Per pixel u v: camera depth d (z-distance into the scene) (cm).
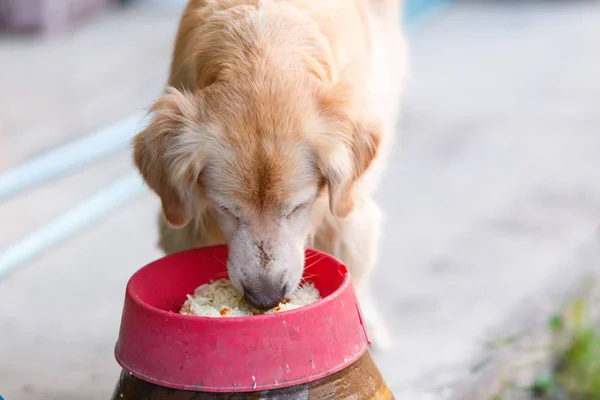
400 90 623
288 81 378
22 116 834
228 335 296
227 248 384
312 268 381
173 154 381
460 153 830
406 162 805
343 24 435
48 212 664
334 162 378
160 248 461
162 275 363
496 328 527
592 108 957
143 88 923
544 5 1436
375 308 533
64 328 512
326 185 404
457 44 1203
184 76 423
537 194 739
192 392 300
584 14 1377
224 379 297
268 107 370
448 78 1052
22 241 586
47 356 484
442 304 554
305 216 391
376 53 502
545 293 576
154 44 1084
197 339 297
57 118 831
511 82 1041
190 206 394
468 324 531
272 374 299
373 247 462
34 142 768
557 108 957
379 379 333
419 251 629
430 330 524
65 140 773
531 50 1177
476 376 481
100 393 452
